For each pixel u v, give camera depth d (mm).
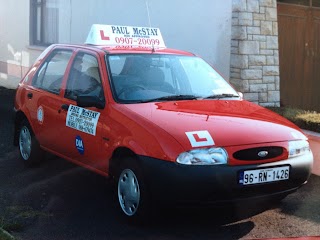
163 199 4539
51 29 13648
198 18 9695
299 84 10312
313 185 6262
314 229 4930
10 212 5227
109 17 11750
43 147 6562
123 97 5355
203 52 9641
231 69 9078
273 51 9266
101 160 5309
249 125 4941
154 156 4562
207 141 4559
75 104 5777
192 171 4422
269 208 5484
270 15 9180
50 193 5875
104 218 5129
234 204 4609
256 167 4621
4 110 11156
